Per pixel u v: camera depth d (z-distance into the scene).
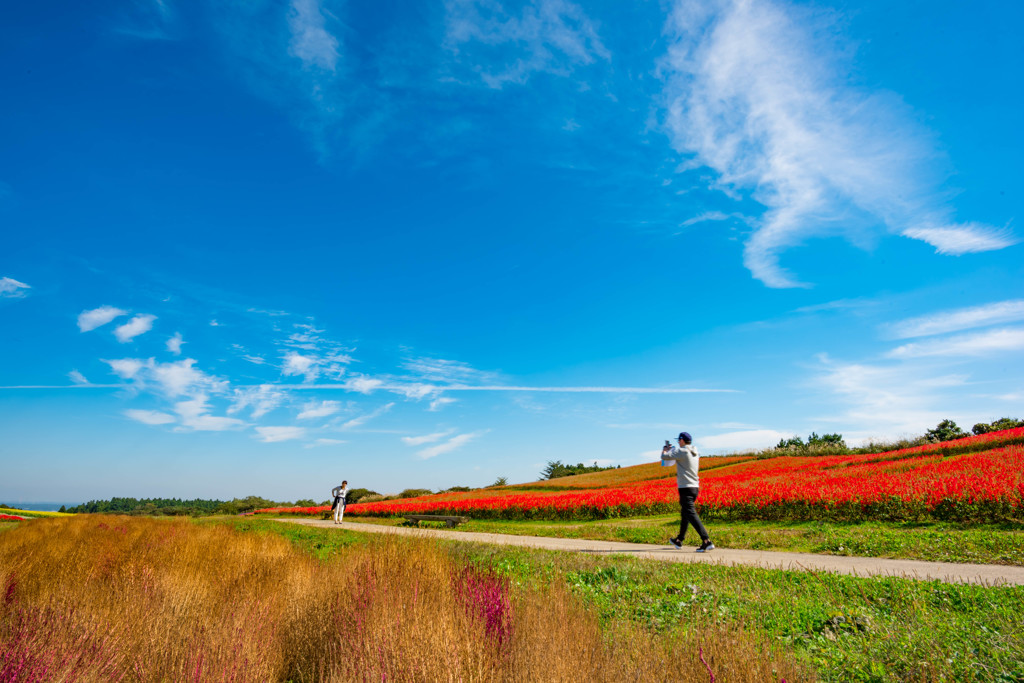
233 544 10.00
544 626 3.85
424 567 5.77
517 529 16.81
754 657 3.46
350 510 31.53
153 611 4.93
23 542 9.80
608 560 8.61
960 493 12.39
